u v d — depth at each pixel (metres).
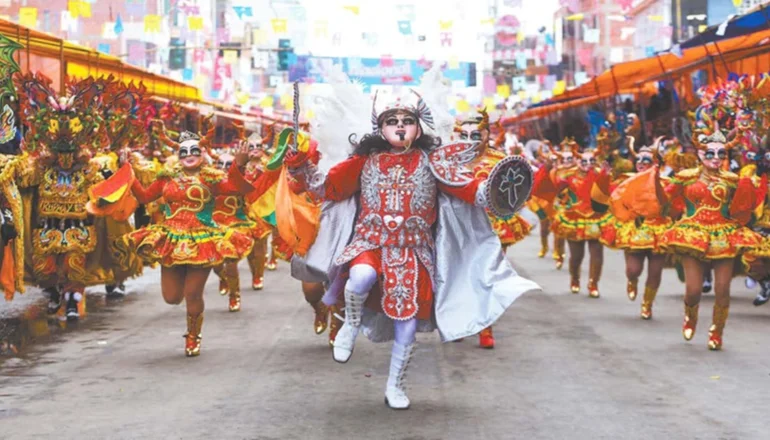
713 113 11.44
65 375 7.98
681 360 8.52
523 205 6.71
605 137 15.28
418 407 6.79
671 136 17.98
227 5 21.61
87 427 6.24
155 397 7.12
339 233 7.16
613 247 12.42
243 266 17.72
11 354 8.98
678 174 9.41
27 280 11.14
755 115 11.40
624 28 19.92
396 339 6.75
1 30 12.02
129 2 18.20
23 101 10.46
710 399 6.98
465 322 6.77
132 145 11.39
